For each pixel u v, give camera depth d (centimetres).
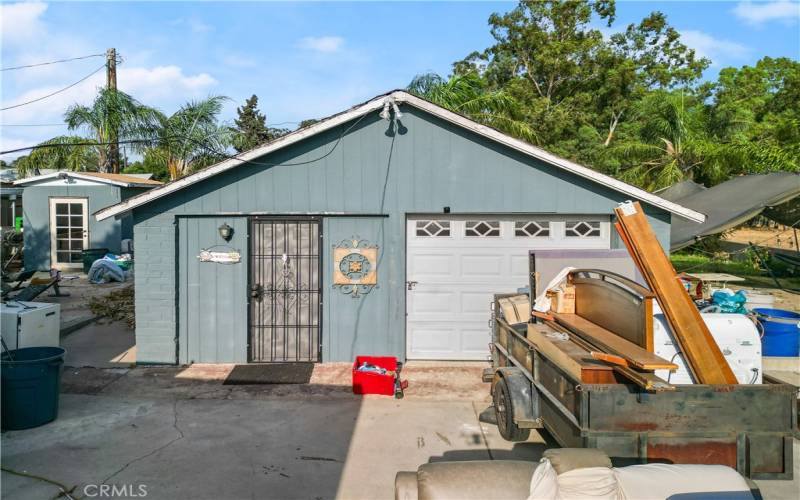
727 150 2106
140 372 776
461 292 833
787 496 451
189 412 630
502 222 828
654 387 369
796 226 1517
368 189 807
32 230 1817
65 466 496
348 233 815
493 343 680
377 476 484
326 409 643
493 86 3228
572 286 565
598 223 823
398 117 793
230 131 2180
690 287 707
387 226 813
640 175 2370
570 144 2666
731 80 3975
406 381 733
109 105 1933
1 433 563
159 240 798
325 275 816
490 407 635
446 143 803
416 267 832
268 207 804
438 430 584
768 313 817
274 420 609
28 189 1816
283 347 822
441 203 807
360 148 805
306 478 479
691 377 450
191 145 2066
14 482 465
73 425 589
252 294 811
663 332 459
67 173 1791
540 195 804
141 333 802
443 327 835
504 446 546
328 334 820
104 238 1828
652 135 2433
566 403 439
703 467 345
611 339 458
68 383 728
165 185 780
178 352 812
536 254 623
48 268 1823
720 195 1479
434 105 784
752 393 404
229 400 671
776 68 4175
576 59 3294
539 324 576
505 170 804
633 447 397
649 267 453
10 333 679
